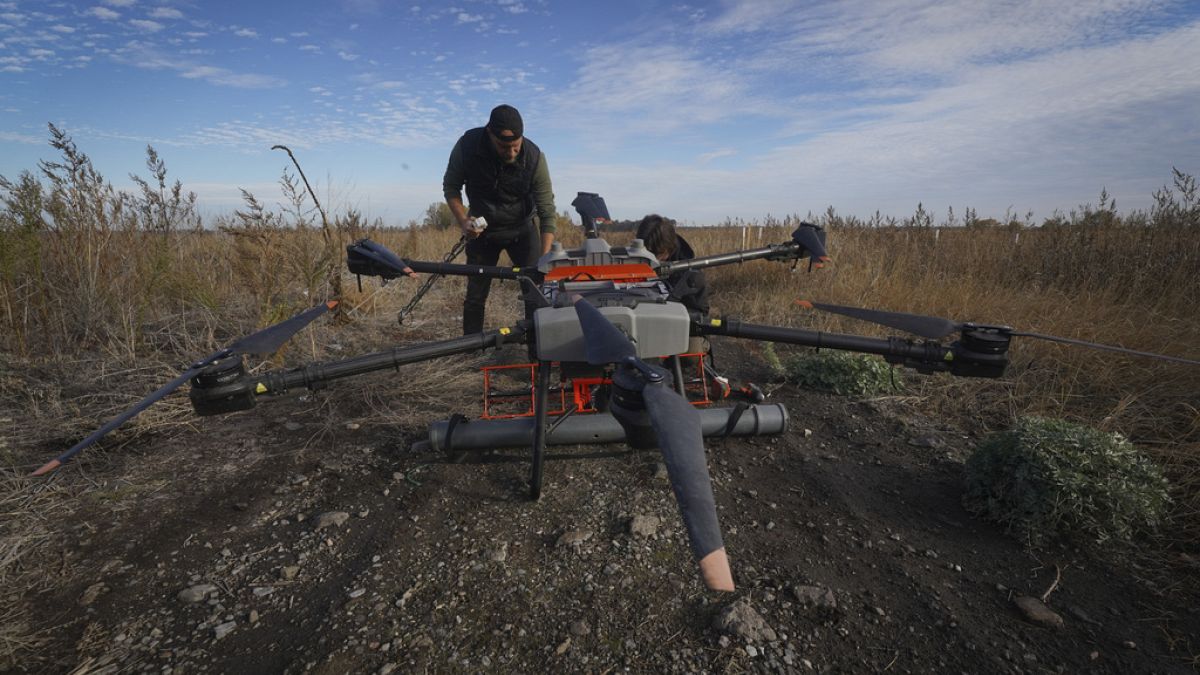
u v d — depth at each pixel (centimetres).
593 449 365
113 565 260
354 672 202
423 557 266
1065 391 419
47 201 535
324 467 351
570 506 306
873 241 959
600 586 245
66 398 427
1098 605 229
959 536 276
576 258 407
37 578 251
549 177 538
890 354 283
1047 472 270
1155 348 454
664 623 224
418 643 215
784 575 250
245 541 280
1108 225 805
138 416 400
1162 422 356
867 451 364
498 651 212
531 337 304
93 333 531
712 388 429
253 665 206
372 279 791
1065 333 500
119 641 217
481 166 500
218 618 230
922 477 330
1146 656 204
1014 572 249
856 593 239
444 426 343
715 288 917
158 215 637
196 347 533
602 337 198
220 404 250
